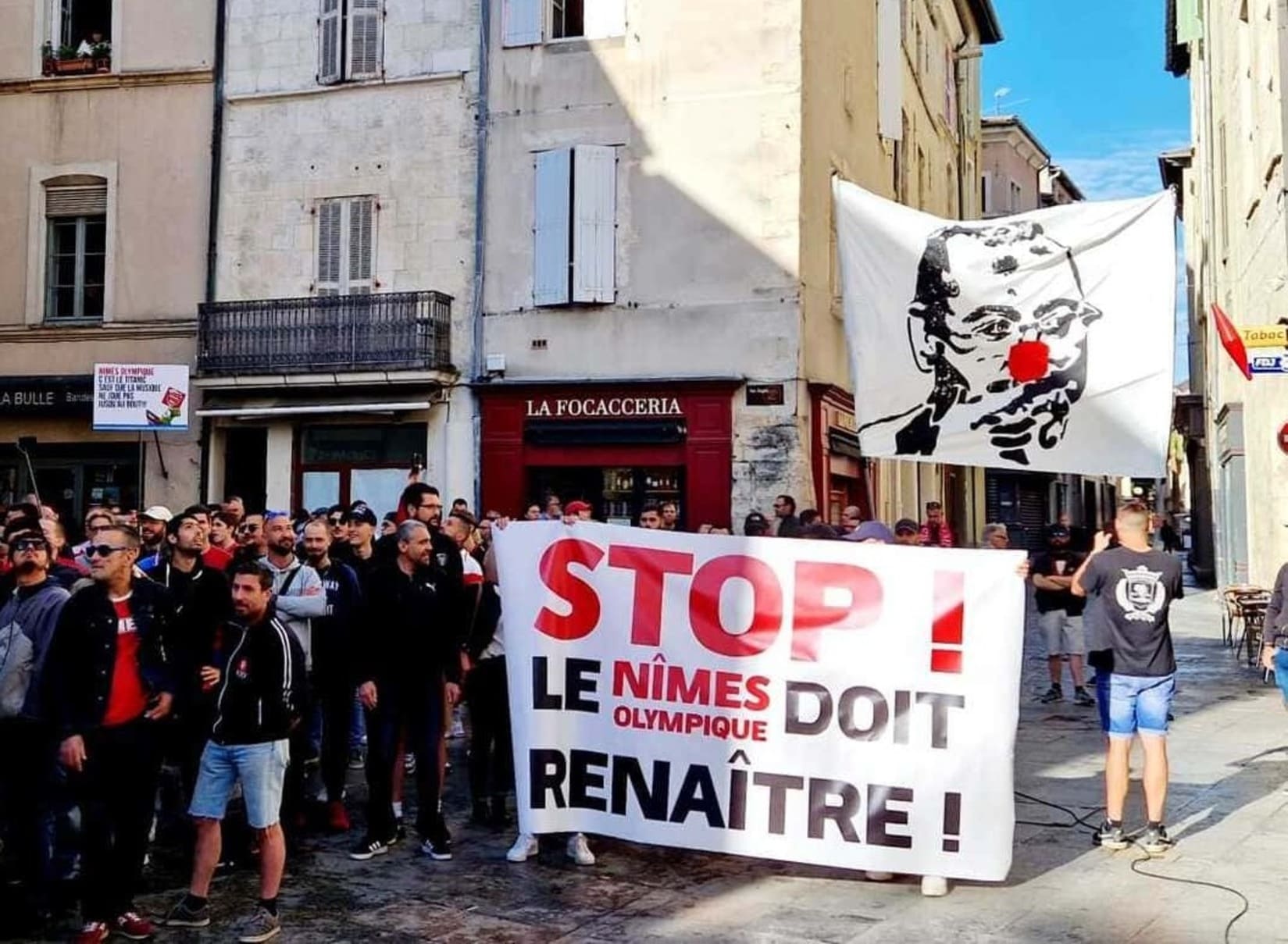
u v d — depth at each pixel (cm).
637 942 591
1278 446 1708
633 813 710
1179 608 2572
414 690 746
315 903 658
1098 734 1121
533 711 727
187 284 1978
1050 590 1326
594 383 1770
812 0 1798
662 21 1786
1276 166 1527
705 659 704
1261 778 923
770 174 1733
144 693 622
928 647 671
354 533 936
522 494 1809
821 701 683
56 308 2053
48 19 2053
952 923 612
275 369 1856
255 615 613
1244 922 604
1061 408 720
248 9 1975
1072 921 611
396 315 1847
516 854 729
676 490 1761
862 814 670
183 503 1947
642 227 1786
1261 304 1739
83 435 1997
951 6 3098
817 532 1127
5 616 671
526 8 1848
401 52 1906
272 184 1953
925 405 743
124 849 611
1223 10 2256
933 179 2839
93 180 2030
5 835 735
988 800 657
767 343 1722
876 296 751
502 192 1856
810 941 588
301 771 807
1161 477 705
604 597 725
